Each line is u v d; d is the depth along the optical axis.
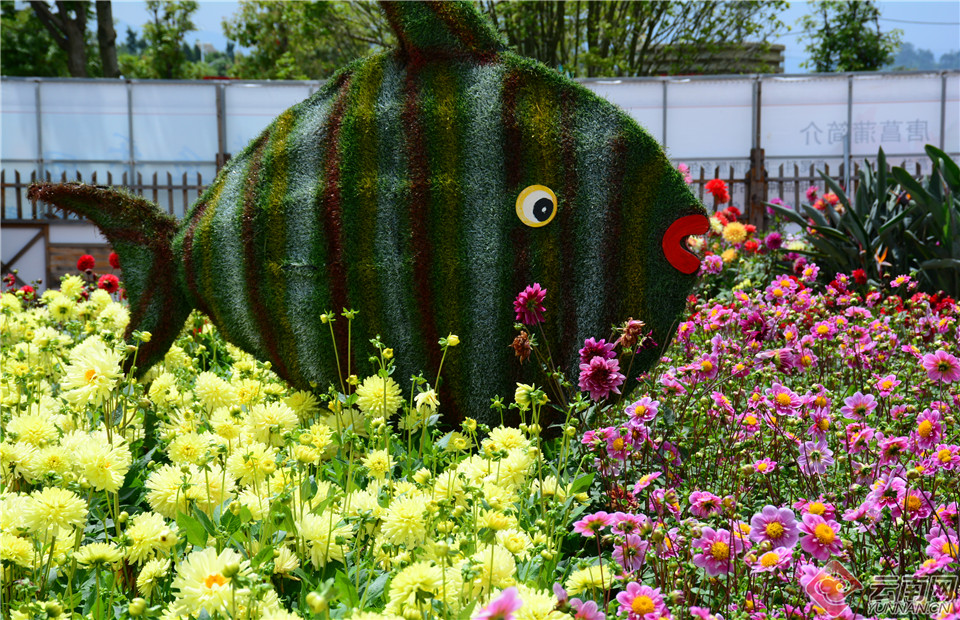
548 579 1.92
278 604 1.77
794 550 1.93
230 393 2.83
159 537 1.90
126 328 3.23
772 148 10.84
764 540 1.78
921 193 5.84
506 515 1.92
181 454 2.31
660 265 2.94
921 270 5.76
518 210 2.96
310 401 3.11
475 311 2.99
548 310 2.96
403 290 3.01
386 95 3.07
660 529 1.86
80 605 1.99
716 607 1.93
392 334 3.04
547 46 17.34
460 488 1.97
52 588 1.98
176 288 3.22
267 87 11.24
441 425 3.10
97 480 2.07
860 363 3.39
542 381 2.99
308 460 2.09
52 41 22.47
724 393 3.17
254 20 21.12
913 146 10.65
